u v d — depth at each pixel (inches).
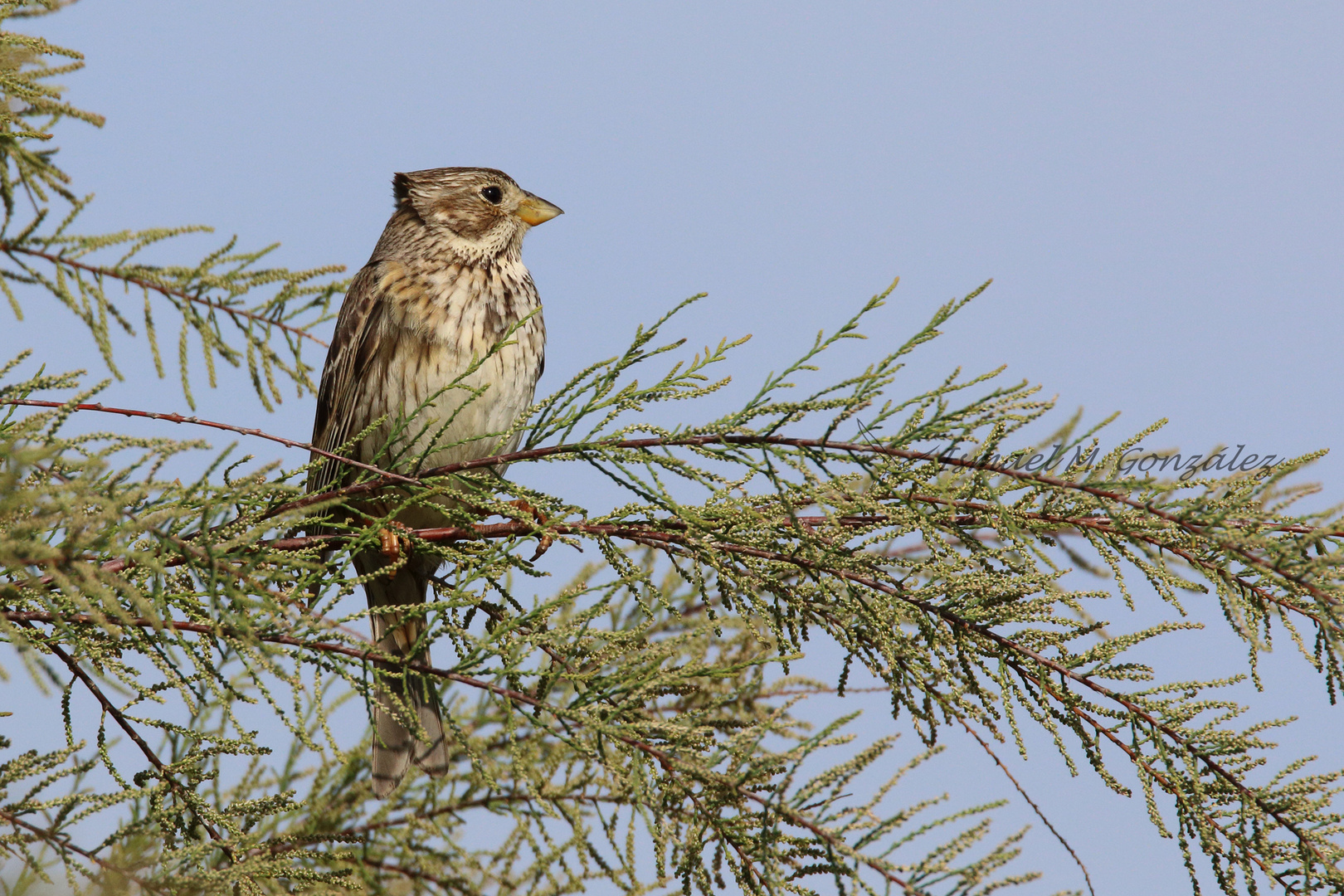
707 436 283.0
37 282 284.8
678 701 356.5
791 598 288.8
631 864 246.8
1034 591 271.0
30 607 247.3
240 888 260.1
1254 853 263.0
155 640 248.8
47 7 275.3
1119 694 269.3
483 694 336.8
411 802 323.0
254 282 305.9
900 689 282.4
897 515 269.1
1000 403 270.2
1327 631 257.9
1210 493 265.9
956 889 237.8
